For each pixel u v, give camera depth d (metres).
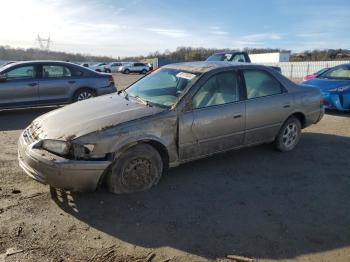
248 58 14.34
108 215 3.64
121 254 3.03
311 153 5.88
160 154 4.34
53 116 4.34
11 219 3.51
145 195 4.10
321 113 6.21
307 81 10.15
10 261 2.88
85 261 2.92
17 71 9.07
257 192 4.31
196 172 4.87
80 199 3.95
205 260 2.97
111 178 3.93
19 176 4.57
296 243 3.25
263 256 3.04
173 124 4.27
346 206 4.01
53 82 9.41
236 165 5.20
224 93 4.85
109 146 3.77
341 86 9.12
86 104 4.71
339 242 3.29
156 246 3.15
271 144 5.94
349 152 6.00
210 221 3.58
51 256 2.96
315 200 4.14
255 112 5.13
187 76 4.77
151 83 5.12
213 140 4.71
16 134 6.97
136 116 4.09
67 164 3.57
